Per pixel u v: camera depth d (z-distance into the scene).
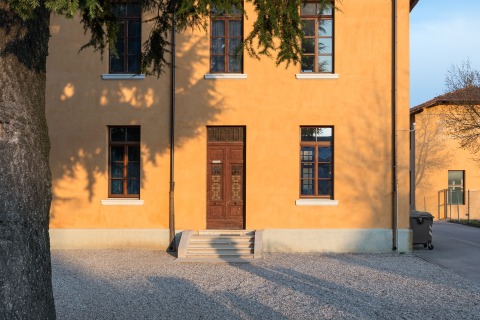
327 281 11.57
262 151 16.17
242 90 16.23
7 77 5.70
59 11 5.54
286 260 14.50
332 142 16.33
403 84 16.14
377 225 16.03
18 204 5.67
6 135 5.67
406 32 16.20
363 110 16.16
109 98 16.27
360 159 16.09
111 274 12.33
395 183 15.97
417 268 13.34
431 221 17.11
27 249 5.72
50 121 16.30
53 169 16.25
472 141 29.58
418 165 31.78
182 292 10.41
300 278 11.90
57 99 16.31
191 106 16.20
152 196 16.16
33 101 5.91
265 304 9.41
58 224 16.23
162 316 8.58
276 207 16.09
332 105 16.19
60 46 16.31
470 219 31.23
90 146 16.25
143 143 16.20
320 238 15.97
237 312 8.84
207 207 16.36
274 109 16.20
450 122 30.02
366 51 16.22
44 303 5.86
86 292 10.39
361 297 10.05
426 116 31.73
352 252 15.90
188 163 16.17
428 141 31.75
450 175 31.81
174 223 16.09
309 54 16.42
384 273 12.58
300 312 8.87
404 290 10.73
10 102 5.69
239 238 15.47
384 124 16.14
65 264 13.59
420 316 8.72
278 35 7.89
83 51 16.30
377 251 15.91
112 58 16.48
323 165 16.38
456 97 29.73
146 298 9.88
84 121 16.27
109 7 9.19
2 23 5.73
